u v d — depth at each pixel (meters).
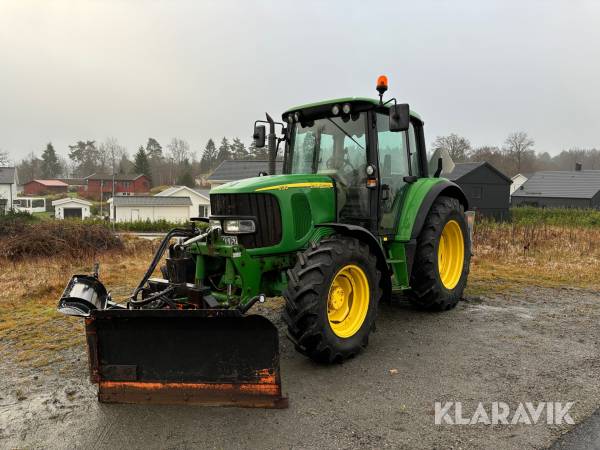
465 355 4.44
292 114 5.43
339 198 5.06
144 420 3.33
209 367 3.44
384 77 4.61
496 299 6.54
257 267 4.31
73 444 3.08
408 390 3.72
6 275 9.14
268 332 3.33
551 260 9.81
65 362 4.46
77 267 9.94
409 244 5.36
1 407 3.60
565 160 96.50
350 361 4.31
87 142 108.00
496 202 34.56
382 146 5.21
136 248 12.52
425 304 5.73
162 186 85.56
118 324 3.49
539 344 4.73
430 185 5.62
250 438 3.08
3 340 5.11
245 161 41.44
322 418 3.31
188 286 4.14
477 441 3.02
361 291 4.44
